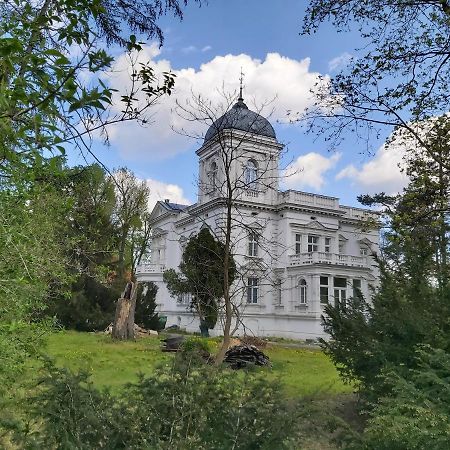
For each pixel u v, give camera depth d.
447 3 8.35
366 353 5.78
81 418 2.83
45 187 3.86
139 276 40.81
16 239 3.56
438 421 3.12
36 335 5.64
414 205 10.94
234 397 3.05
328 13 9.09
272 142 23.05
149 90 2.88
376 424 3.46
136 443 2.80
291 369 12.89
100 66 2.28
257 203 32.69
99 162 2.71
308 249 34.56
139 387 3.17
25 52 2.27
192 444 2.81
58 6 2.45
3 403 3.17
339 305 6.85
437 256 5.99
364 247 37.50
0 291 3.93
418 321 5.18
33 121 2.19
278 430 2.89
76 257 10.74
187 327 34.53
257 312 31.98
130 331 20.73
